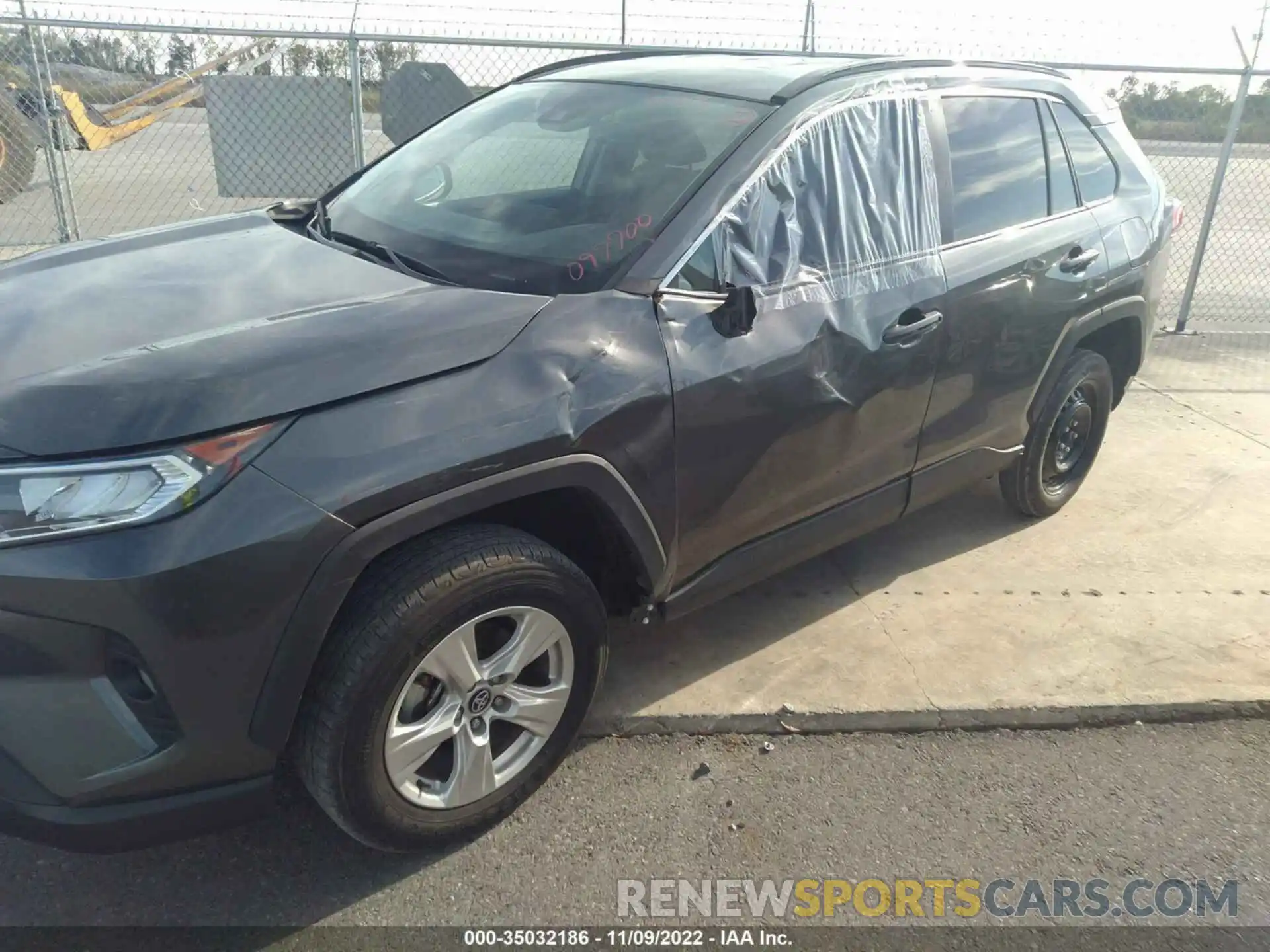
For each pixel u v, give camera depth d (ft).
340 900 7.52
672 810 8.59
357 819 7.17
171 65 22.85
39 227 25.62
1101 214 13.07
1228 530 14.14
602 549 8.75
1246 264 32.73
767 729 9.63
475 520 7.85
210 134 22.29
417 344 7.14
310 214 10.94
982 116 11.76
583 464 7.59
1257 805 9.04
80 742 6.18
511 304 7.85
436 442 6.83
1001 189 11.77
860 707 9.92
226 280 8.45
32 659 6.01
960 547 13.44
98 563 5.87
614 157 9.64
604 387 7.70
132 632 5.98
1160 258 13.98
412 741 7.26
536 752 8.29
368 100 22.67
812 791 8.90
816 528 10.23
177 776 6.46
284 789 8.57
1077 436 14.12
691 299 8.49
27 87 21.90
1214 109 24.75
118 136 23.50
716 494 8.84
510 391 7.25
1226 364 22.36
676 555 8.79
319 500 6.36
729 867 8.03
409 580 6.90
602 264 8.50
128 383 6.45
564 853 8.06
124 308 7.82
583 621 8.11
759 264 9.03
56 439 6.11
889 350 9.96
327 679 6.78
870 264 9.94
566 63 12.58
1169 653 11.10
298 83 22.21
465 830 7.93
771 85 10.06
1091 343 13.93
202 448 6.17
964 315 10.80
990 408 11.82
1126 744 9.77
